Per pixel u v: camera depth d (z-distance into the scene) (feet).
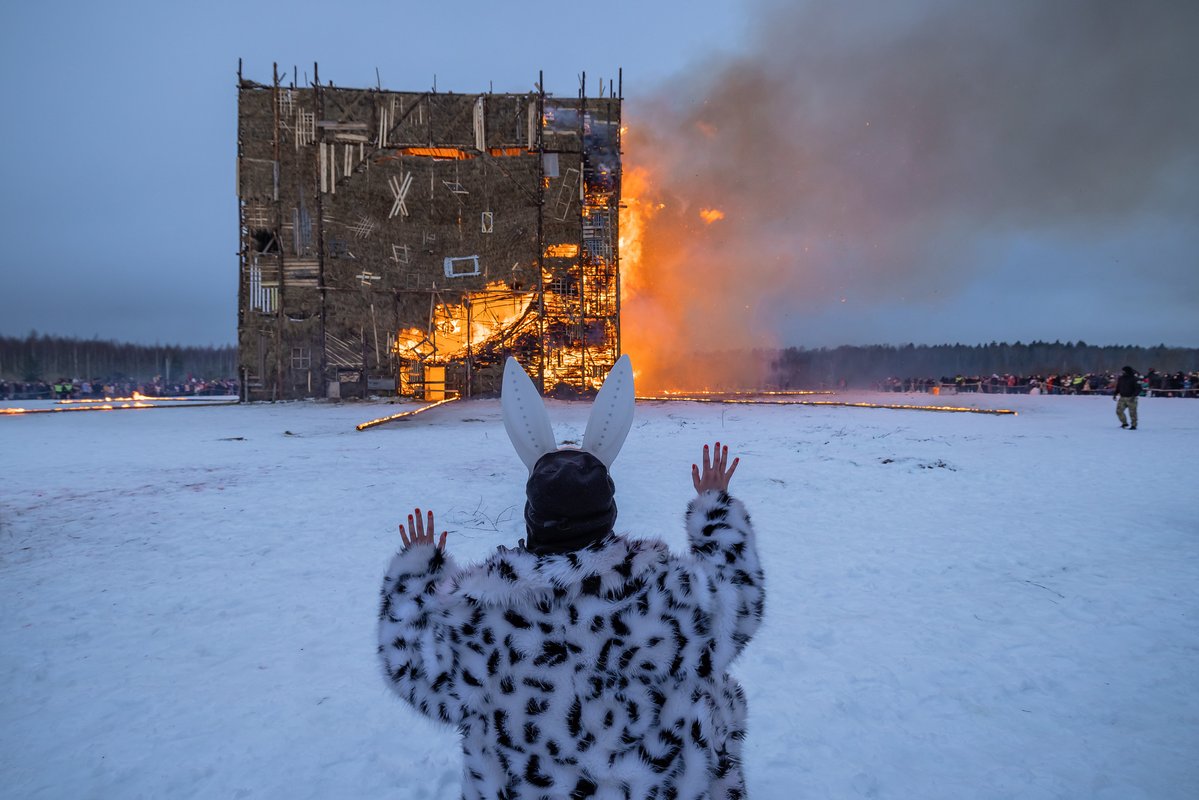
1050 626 15.48
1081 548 22.34
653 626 4.19
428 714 4.54
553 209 124.98
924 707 11.83
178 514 28.30
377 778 9.91
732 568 5.00
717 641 4.58
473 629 4.27
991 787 9.54
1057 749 10.50
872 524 26.13
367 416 90.07
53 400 160.97
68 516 28.02
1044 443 53.88
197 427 74.08
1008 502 30.42
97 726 11.39
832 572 19.79
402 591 4.79
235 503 30.48
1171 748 10.45
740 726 5.16
